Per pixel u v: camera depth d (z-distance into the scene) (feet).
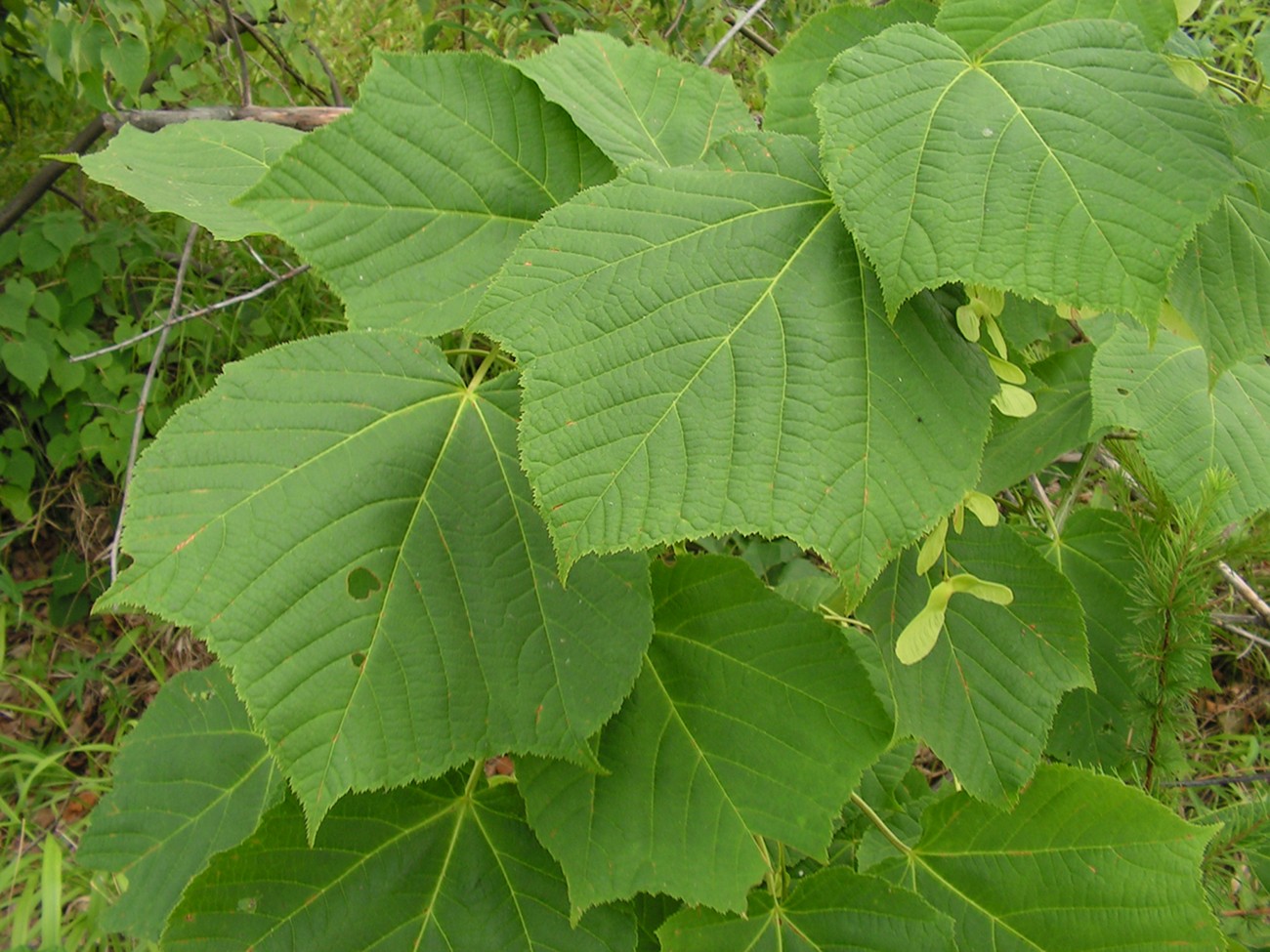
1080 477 1.91
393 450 1.22
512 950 1.32
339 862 1.33
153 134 1.55
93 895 2.52
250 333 3.85
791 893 1.41
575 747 1.20
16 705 3.59
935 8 1.52
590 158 1.40
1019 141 1.08
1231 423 1.68
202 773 1.73
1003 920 1.41
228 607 1.12
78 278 3.73
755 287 1.14
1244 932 1.69
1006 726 1.41
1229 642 2.77
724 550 2.81
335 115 2.08
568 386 1.10
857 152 1.11
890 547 1.08
